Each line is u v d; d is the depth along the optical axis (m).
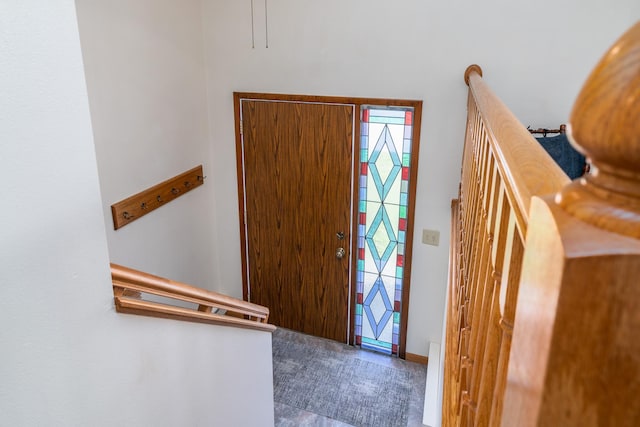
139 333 1.25
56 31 0.86
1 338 0.82
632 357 0.32
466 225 1.99
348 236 3.74
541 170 0.66
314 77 3.44
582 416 0.35
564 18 2.80
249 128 3.76
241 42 3.56
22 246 0.84
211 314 1.68
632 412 0.33
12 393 0.86
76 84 0.92
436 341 3.76
